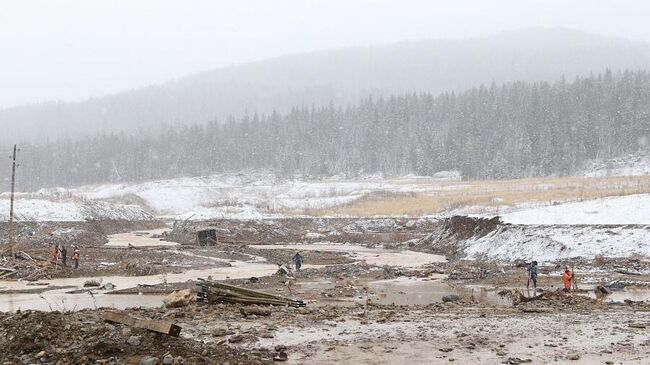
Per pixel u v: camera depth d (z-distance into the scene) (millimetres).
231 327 15930
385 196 90812
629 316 18406
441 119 157375
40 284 29047
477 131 140375
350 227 67562
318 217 71750
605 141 126500
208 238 53656
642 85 139500
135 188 125000
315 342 14164
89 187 145250
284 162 150250
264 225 66375
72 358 11492
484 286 28422
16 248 40656
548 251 37094
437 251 49250
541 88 158625
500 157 128875
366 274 33469
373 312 19297
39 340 12305
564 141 128875
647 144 122750
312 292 26266
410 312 19484
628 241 35531
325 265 40219
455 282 30000
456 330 15852
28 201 60406
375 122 160375
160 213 100812
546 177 118375
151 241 56781
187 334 14891
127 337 12250
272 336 14719
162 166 160125
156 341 12281
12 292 26188
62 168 164125
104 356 11664
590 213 42375
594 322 17234
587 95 138000
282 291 26547
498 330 15906
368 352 13219
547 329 16062
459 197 80875
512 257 38625
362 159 148000
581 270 32219
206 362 11523
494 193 81312
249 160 155750
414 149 143375
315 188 111562
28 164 161375
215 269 36688
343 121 167500
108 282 29906
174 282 29594
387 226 67250
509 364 12258
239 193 116812
